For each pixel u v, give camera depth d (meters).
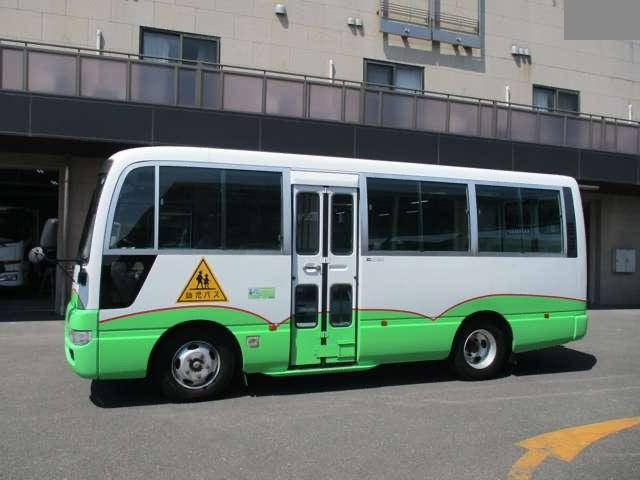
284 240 6.75
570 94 18.88
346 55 15.63
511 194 8.08
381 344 7.18
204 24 14.22
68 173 13.03
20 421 5.78
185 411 6.16
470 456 5.00
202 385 6.52
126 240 6.16
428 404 6.60
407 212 7.41
